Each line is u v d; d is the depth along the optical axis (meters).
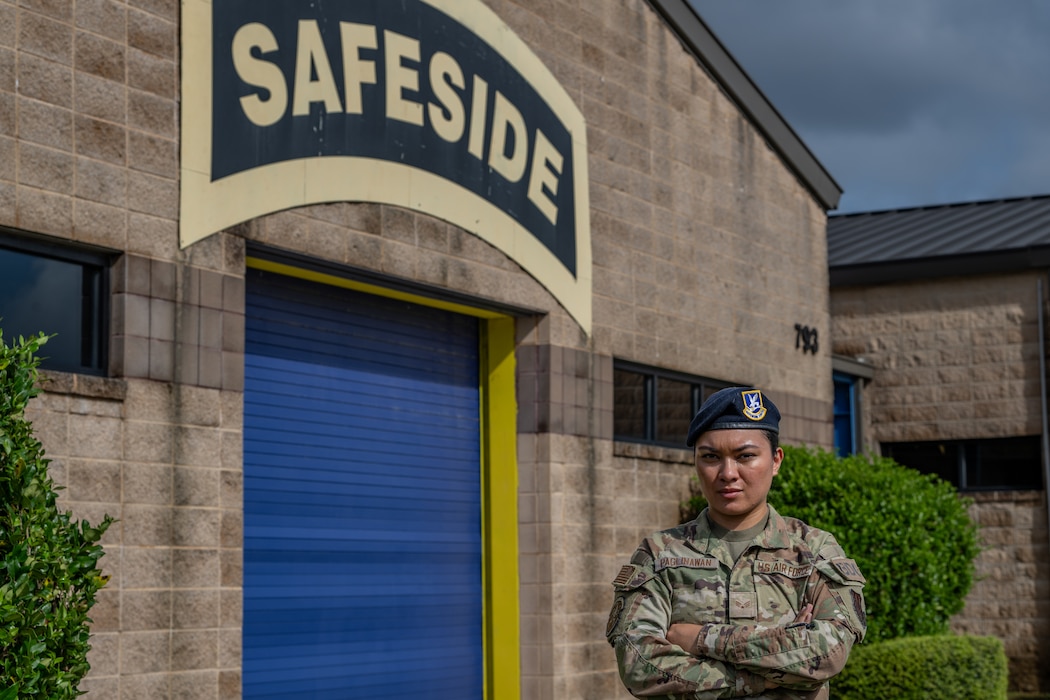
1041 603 17.52
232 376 8.89
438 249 10.77
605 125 12.95
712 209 14.49
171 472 8.39
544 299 11.88
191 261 8.70
